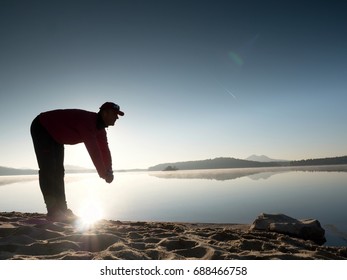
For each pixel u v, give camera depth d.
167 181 31.66
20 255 2.22
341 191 13.53
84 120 3.68
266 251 2.76
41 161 3.72
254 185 19.75
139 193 16.81
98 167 3.71
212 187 19.27
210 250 2.52
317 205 9.48
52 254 2.33
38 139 3.70
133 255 2.27
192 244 2.80
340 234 5.23
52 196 3.77
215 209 9.43
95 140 3.70
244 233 3.96
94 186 26.28
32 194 17.73
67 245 2.46
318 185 17.67
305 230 4.82
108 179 3.78
